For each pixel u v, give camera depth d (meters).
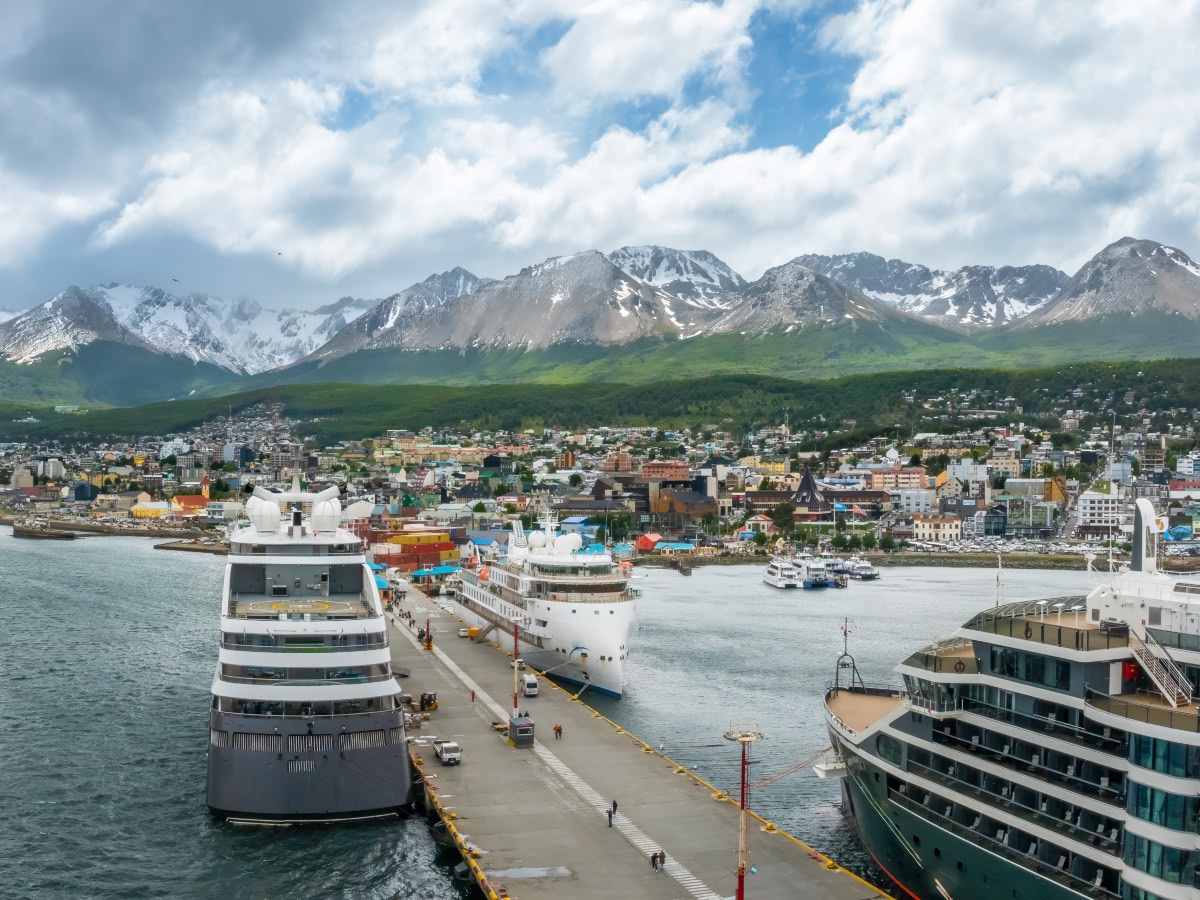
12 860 96.69
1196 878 66.25
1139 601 76.62
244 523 143.88
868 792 94.56
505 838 92.44
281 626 106.56
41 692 154.50
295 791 102.12
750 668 176.88
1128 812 69.56
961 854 81.81
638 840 92.44
